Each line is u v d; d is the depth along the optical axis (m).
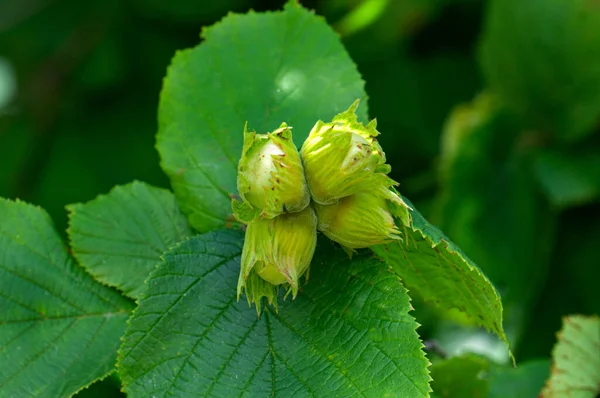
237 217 0.64
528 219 0.92
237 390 0.64
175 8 0.99
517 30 0.93
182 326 0.65
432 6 0.99
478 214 0.95
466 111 0.98
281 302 0.65
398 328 0.64
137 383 0.64
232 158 0.69
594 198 0.91
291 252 0.64
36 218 0.69
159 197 0.69
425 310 0.81
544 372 0.73
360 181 0.63
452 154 0.97
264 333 0.65
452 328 0.82
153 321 0.65
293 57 0.70
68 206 0.69
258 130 0.69
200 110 0.70
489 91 0.98
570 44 0.92
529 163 0.95
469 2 1.02
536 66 0.94
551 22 0.92
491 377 0.73
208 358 0.65
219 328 0.65
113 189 0.69
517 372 0.73
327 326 0.65
